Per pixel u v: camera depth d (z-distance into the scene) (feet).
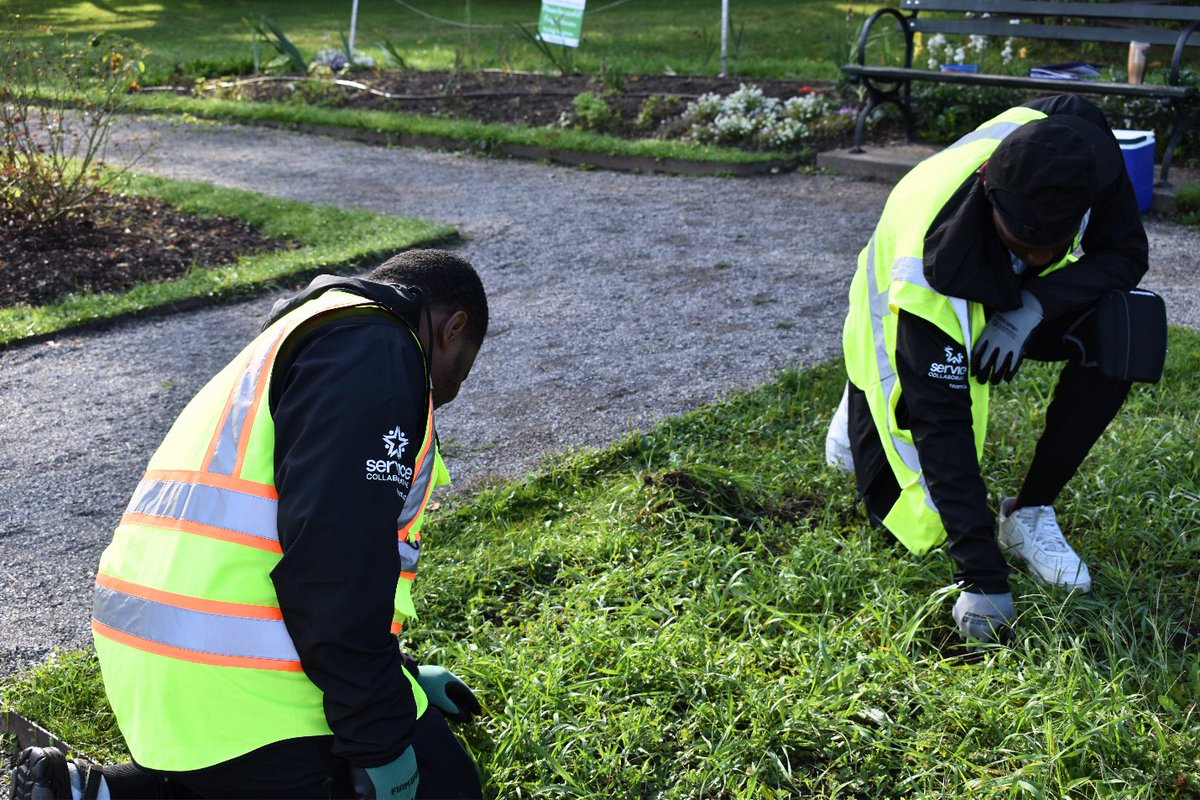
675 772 8.38
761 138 30.37
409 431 6.16
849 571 10.52
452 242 23.48
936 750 8.38
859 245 22.25
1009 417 13.75
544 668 9.28
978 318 9.84
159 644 6.26
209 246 23.20
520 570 11.16
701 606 10.09
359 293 6.36
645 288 20.18
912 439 10.44
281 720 6.32
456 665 9.39
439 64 46.16
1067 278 9.89
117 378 17.06
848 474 12.50
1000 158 8.79
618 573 10.64
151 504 6.51
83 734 9.02
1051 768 7.96
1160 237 22.25
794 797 8.18
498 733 8.74
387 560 5.95
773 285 20.04
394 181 29.32
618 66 40.63
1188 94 23.36
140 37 62.54
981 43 36.70
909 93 29.78
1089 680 8.72
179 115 39.04
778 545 11.41
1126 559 11.00
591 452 13.53
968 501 9.70
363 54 46.01
